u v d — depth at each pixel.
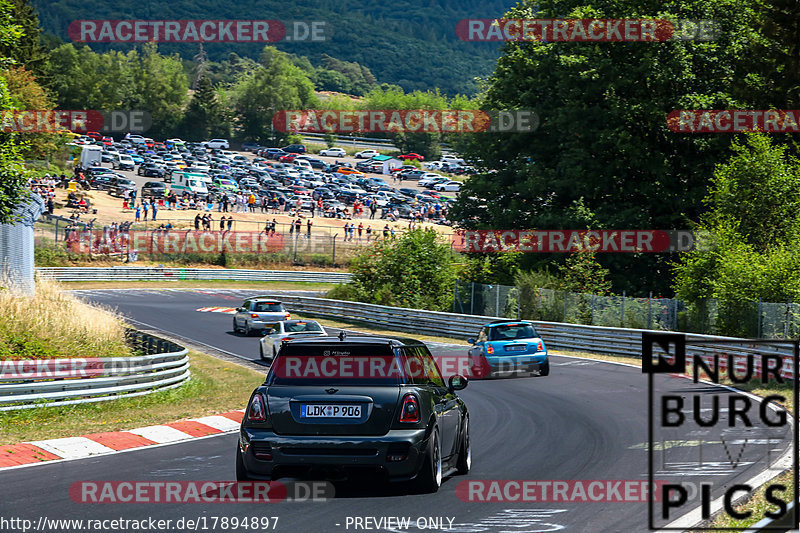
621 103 129.12
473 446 38.59
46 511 23.95
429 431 26.03
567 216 128.88
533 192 135.38
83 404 51.12
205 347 99.31
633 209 127.25
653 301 95.56
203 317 135.25
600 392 60.72
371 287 142.88
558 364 84.00
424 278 140.38
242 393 62.06
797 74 128.88
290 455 25.36
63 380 50.62
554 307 108.56
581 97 132.75
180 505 24.73
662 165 127.44
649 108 126.56
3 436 39.91
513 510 24.52
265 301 113.25
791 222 100.75
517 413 50.53
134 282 191.62
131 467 32.00
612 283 127.62
